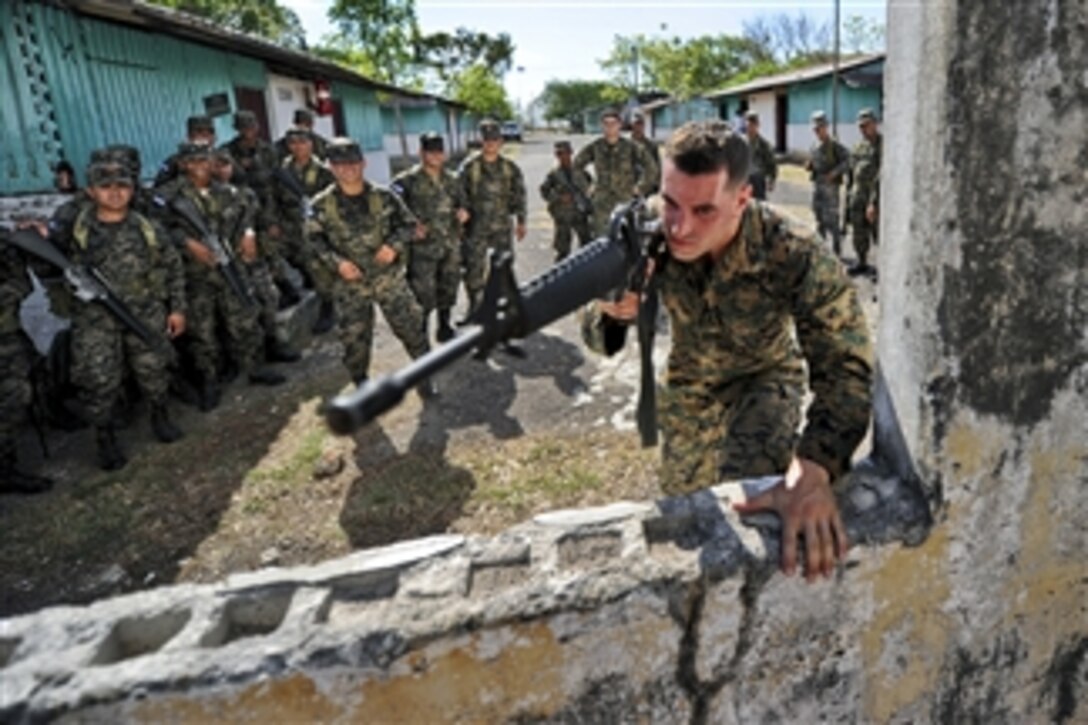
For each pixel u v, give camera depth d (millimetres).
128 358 4383
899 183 1463
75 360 4086
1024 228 1380
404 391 983
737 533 1485
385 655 1263
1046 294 1432
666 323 5895
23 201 5875
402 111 29875
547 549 1502
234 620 1397
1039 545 1631
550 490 3600
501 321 1211
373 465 4031
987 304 1402
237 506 3707
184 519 3633
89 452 4504
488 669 1331
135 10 6547
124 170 4121
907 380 1503
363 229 4664
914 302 1440
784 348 1958
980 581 1605
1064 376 1506
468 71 43188
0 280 3816
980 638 1661
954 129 1295
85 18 6723
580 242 8523
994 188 1342
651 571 1388
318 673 1246
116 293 4148
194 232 4926
